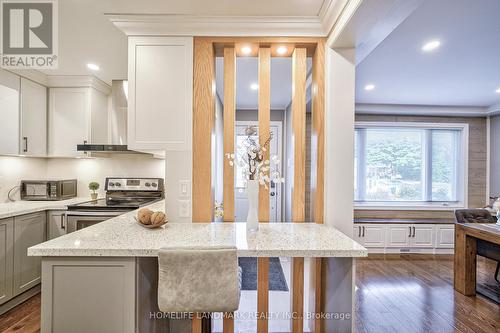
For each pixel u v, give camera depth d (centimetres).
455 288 288
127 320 131
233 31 189
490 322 225
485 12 174
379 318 231
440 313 240
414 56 249
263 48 200
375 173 461
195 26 187
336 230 176
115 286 131
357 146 461
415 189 461
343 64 191
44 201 307
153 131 191
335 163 192
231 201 199
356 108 429
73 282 131
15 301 242
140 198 331
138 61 190
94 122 320
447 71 287
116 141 292
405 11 145
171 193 195
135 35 191
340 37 175
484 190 456
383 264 367
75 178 349
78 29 199
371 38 178
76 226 267
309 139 421
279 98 409
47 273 131
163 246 135
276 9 173
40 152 304
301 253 135
